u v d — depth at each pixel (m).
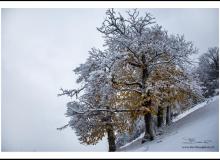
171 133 22.45
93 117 26.97
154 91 23.30
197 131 19.47
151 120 23.83
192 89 25.28
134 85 24.95
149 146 20.23
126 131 27.16
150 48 24.28
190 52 25.19
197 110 27.38
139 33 25.41
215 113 22.03
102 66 24.22
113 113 26.69
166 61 24.52
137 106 23.61
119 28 25.55
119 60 24.09
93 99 26.42
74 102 27.34
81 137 27.45
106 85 24.00
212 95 37.44
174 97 25.42
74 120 27.23
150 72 24.77
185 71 25.59
